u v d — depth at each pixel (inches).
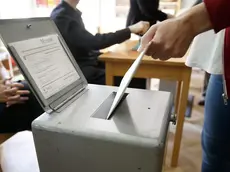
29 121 43.2
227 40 23.1
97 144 16.6
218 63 25.6
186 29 17.2
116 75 49.3
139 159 16.1
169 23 17.8
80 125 17.5
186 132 70.8
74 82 24.1
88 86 26.1
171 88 72.0
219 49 25.0
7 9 106.8
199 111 85.1
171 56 18.7
